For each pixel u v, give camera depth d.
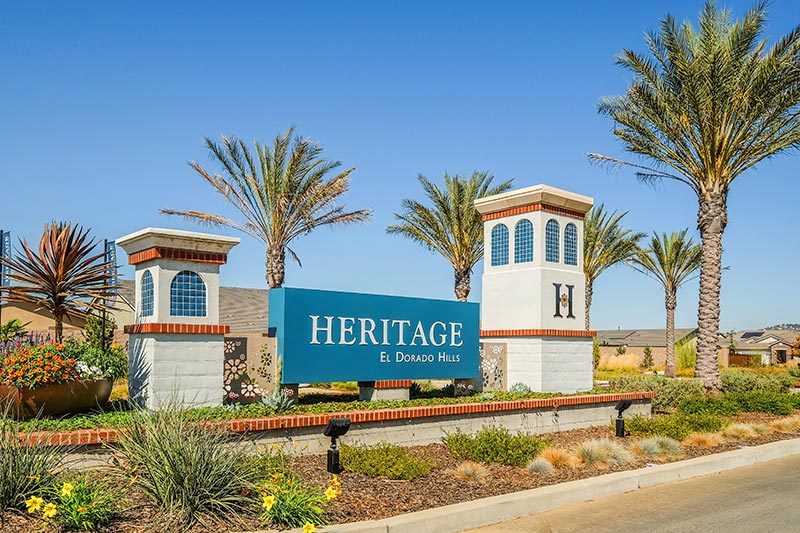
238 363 11.12
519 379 15.07
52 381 9.13
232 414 9.76
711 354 21.11
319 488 7.60
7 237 17.50
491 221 16.19
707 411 16.75
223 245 10.71
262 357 11.36
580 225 16.08
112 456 7.71
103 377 9.97
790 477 10.59
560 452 10.48
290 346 11.48
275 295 11.69
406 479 8.84
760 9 18.66
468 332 14.31
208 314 10.66
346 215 25.72
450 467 9.80
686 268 41.50
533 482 9.16
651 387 18.23
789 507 8.59
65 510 6.16
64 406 9.32
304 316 11.72
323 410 10.77
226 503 6.72
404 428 11.06
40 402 9.05
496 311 15.84
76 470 7.49
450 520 7.39
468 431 11.95
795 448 12.98
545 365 14.81
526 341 15.00
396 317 13.07
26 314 27.77
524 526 7.69
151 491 6.79
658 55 19.94
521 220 15.51
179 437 7.01
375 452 9.50
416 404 11.98
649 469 10.25
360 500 7.79
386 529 6.88
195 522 6.48
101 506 6.37
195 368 10.37
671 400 17.88
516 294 15.45
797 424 15.04
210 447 7.06
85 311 12.14
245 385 11.15
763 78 18.72
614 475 9.70
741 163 21.05
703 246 21.42
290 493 6.88
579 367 15.61
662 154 21.58
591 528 7.63
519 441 10.62
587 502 8.83
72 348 10.09
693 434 13.02
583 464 10.36
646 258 42.16
